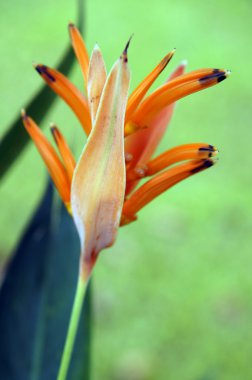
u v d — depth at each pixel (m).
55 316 0.53
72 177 0.42
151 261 1.28
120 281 1.22
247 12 2.29
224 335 1.13
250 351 1.10
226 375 1.05
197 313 1.17
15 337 0.53
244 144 1.62
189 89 0.40
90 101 0.40
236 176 1.53
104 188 0.41
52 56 1.72
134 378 1.03
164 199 1.45
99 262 1.26
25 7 2.06
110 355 1.07
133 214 0.42
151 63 1.90
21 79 1.54
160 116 0.44
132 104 0.41
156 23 2.14
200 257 1.30
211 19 2.20
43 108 0.48
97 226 0.42
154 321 1.15
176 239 1.34
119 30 2.07
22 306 0.53
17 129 0.47
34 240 0.54
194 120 1.70
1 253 1.22
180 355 1.08
